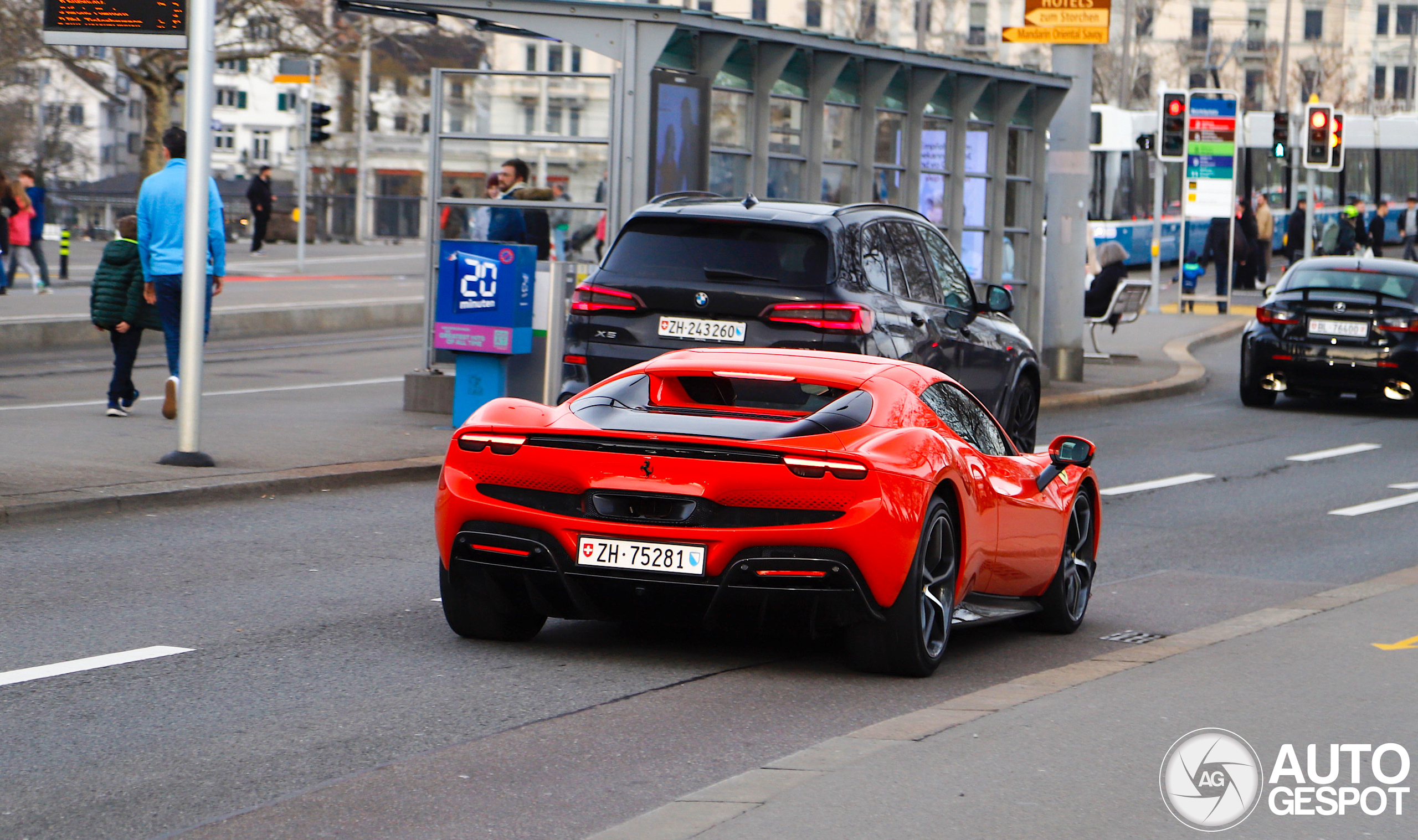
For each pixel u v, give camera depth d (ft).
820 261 50.67
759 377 33.14
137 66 216.74
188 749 25.44
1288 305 90.27
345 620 35.24
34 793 23.02
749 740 27.07
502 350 62.54
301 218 168.86
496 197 71.10
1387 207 262.26
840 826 21.15
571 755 25.84
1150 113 215.51
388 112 382.63
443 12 70.38
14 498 45.06
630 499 30.53
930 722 26.84
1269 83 519.60
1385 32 545.85
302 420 66.69
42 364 90.27
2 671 29.84
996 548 34.47
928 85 86.02
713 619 30.48
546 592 31.32
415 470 55.88
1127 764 24.49
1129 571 46.60
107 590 37.14
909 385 33.63
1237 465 69.56
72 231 278.05
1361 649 33.42
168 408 59.31
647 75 68.08
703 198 55.01
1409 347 87.61
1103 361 110.93
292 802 22.95
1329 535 53.21
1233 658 32.37
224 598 36.88
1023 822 21.52
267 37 207.51
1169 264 231.71
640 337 50.85
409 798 23.29
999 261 94.58
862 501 29.78
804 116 79.61
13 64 208.23
